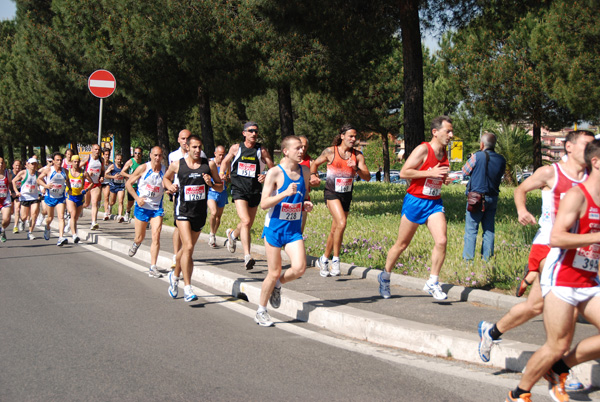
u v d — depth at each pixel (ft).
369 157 242.99
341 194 27.89
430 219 22.09
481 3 48.37
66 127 117.70
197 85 81.87
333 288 25.63
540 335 17.93
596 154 12.26
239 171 30.12
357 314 20.12
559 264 12.63
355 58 68.69
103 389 14.51
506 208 52.26
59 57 100.78
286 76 63.10
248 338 19.27
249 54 65.62
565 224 12.28
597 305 12.49
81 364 16.46
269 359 17.03
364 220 45.62
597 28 71.00
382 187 96.02
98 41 78.74
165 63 77.10
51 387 14.65
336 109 124.77
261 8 57.72
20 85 133.59
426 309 21.70
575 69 74.43
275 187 20.18
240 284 25.93
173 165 24.70
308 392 14.38
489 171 27.99
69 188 42.98
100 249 40.83
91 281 29.04
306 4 51.93
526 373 13.06
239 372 15.84
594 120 85.66
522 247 30.71
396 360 17.03
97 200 49.11
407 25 51.16
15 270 32.14
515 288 23.62
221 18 62.80
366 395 14.19
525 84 89.97
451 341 17.22
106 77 48.98
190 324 20.99
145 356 17.21
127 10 72.38
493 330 15.75
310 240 37.24
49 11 110.83
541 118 98.84
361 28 51.24
